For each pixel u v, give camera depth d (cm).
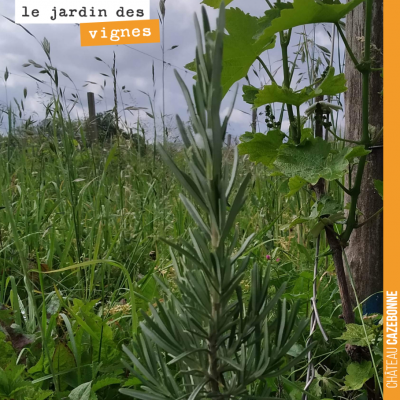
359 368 129
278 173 129
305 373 157
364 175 176
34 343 150
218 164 53
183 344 65
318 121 131
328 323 164
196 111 53
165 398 68
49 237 254
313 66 266
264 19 114
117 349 142
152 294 177
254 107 125
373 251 178
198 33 51
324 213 127
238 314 67
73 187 271
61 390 137
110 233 281
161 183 381
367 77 119
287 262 241
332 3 115
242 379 62
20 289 224
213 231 57
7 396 113
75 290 225
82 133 330
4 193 125
